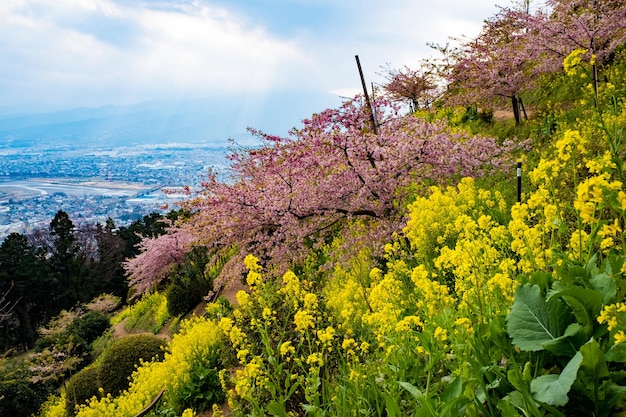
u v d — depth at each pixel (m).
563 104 12.96
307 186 9.41
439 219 6.23
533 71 12.73
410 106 21.25
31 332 43.66
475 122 16.41
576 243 3.13
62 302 46.59
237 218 9.65
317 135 9.14
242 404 5.62
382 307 4.12
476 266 3.26
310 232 9.45
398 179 9.12
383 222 8.79
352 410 3.51
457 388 2.40
